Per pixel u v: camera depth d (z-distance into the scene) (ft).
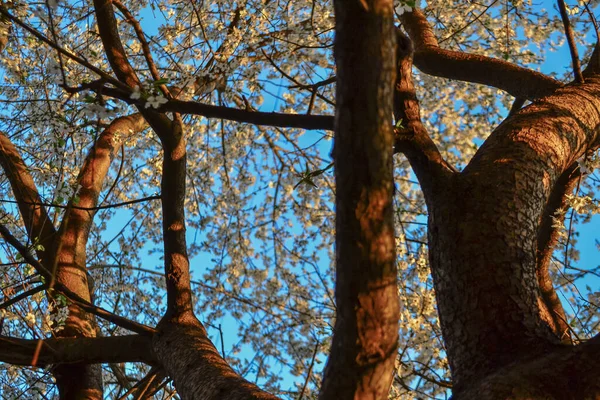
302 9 17.03
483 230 6.92
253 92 16.49
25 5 12.73
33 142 16.48
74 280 12.48
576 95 8.96
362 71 4.64
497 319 6.37
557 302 10.91
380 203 4.71
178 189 10.48
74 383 11.38
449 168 7.73
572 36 9.43
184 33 17.04
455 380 6.45
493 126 20.89
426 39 12.84
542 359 5.75
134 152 19.90
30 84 16.10
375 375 4.95
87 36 16.05
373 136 4.64
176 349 8.98
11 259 10.65
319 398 5.24
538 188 7.45
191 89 14.20
